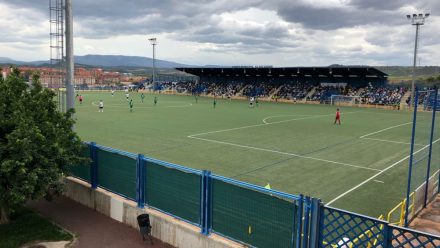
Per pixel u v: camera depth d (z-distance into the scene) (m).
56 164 11.00
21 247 9.81
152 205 10.87
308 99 76.62
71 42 14.09
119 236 10.59
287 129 34.41
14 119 10.13
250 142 26.98
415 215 12.08
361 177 17.84
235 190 8.73
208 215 9.29
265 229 8.25
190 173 9.68
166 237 10.15
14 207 12.08
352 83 80.00
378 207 13.70
